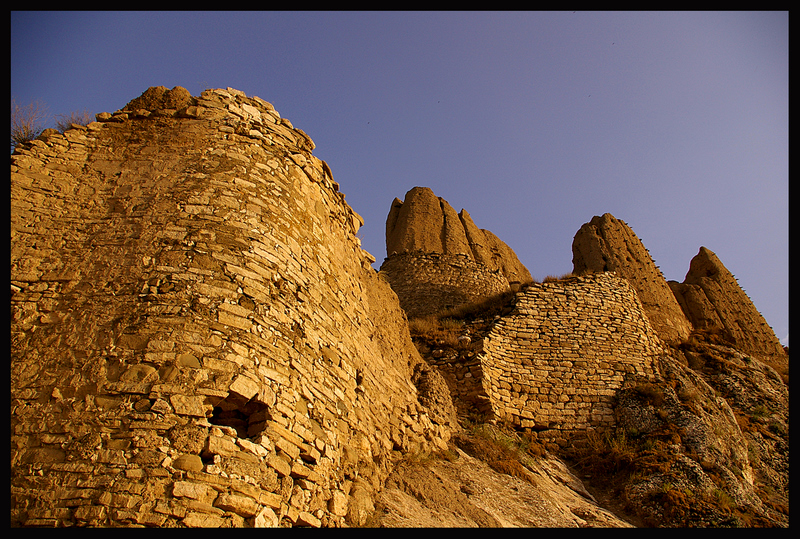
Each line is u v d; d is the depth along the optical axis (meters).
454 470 11.32
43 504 6.11
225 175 9.77
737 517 11.61
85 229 8.85
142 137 10.23
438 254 26.70
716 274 35.75
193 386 7.18
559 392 16.14
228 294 8.27
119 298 7.95
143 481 6.30
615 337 18.02
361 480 8.84
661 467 12.92
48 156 9.59
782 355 31.12
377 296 13.42
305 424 8.05
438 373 14.57
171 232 8.76
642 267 31.75
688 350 22.81
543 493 11.66
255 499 6.66
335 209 12.03
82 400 6.92
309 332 9.17
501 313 18.33
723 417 16.11
